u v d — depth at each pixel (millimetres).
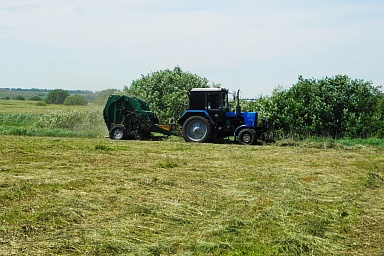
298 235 6402
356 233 6711
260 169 11508
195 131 18203
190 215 7184
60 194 8133
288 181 9969
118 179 9602
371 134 19516
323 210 7746
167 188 8875
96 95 22469
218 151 14961
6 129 20453
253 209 7625
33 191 8273
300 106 19719
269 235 6410
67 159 12234
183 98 22859
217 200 8125
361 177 10742
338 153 15289
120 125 18984
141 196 8148
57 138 17828
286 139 19172
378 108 19906
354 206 8086
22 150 13477
